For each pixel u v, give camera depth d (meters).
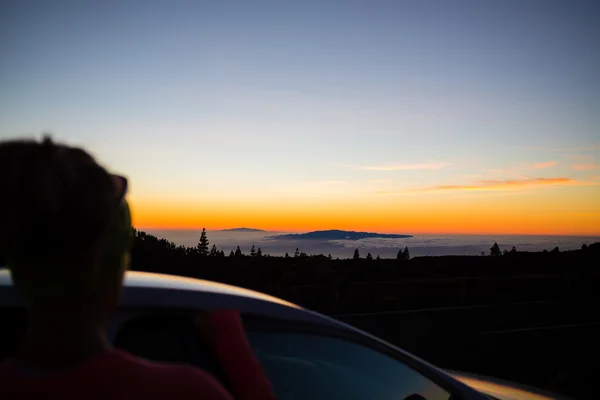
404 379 2.44
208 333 1.25
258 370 1.18
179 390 0.87
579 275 14.14
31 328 0.87
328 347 2.30
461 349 9.23
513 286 13.26
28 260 0.82
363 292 11.27
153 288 1.99
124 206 0.96
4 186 0.81
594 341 10.12
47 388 0.82
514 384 3.65
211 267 9.55
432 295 12.09
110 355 0.87
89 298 0.87
